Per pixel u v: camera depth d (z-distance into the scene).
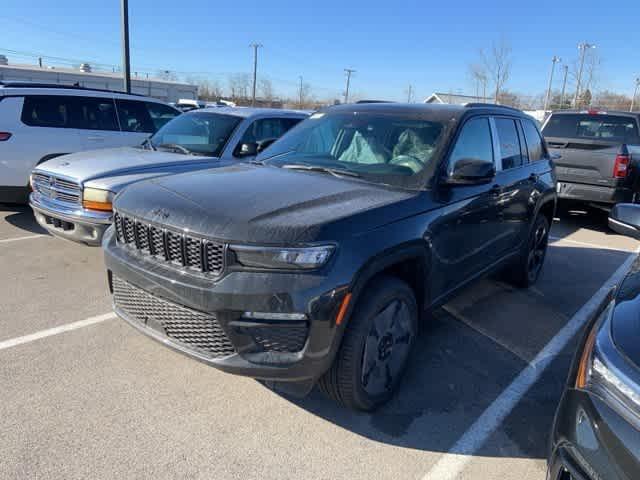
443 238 3.28
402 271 3.15
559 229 8.37
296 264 2.44
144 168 5.25
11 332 3.78
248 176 3.35
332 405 3.06
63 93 7.19
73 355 3.48
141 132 7.92
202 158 5.81
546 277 5.70
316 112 4.44
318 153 3.81
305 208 2.71
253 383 3.24
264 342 2.49
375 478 2.50
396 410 3.06
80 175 4.94
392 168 3.41
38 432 2.68
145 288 2.77
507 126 4.47
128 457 2.53
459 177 3.21
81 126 7.29
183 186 3.05
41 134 6.88
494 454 2.72
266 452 2.63
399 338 3.04
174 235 2.66
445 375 3.49
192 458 2.55
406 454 2.68
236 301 2.44
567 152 8.27
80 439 2.64
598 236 7.93
